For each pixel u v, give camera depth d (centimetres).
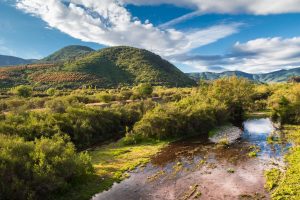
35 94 11175
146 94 10988
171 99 10169
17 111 5166
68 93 11919
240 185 2823
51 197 2552
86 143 4753
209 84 8825
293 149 3991
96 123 5259
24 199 2314
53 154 2830
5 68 19862
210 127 5884
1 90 13188
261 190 2673
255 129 5772
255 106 8419
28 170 2494
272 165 3384
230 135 5256
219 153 4041
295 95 6738
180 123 5272
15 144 2747
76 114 5200
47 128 4366
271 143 4506
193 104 6569
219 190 2730
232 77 8394
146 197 2638
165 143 4759
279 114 6500
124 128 5916
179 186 2878
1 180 2314
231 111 7075
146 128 5059
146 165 3600
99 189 2820
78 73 19100
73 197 2630
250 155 3831
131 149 4422
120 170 3384
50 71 19662
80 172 2931
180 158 3869
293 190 2542
